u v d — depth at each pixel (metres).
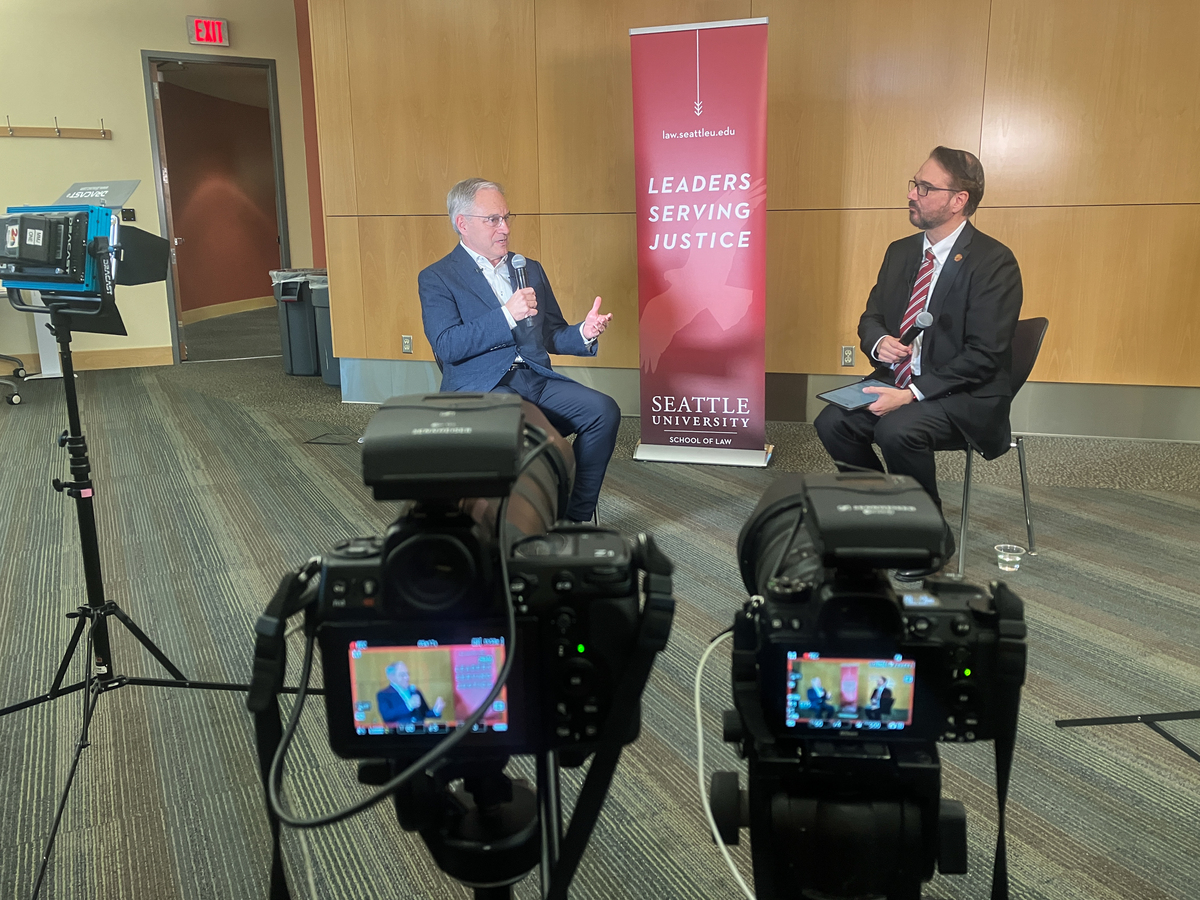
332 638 0.93
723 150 3.98
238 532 3.54
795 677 1.02
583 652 0.95
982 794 1.91
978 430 2.96
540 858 1.14
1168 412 4.68
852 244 4.87
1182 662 2.46
